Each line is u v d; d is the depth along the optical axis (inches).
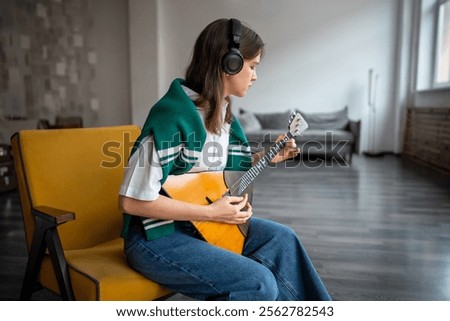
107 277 42.8
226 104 46.5
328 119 266.1
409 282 76.2
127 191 39.0
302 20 280.7
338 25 276.8
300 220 117.6
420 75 260.1
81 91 294.7
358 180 179.3
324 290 47.4
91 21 297.6
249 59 43.1
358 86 279.9
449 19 239.0
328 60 281.0
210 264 40.7
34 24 261.4
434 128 216.2
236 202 45.2
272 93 291.0
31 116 260.8
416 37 263.0
